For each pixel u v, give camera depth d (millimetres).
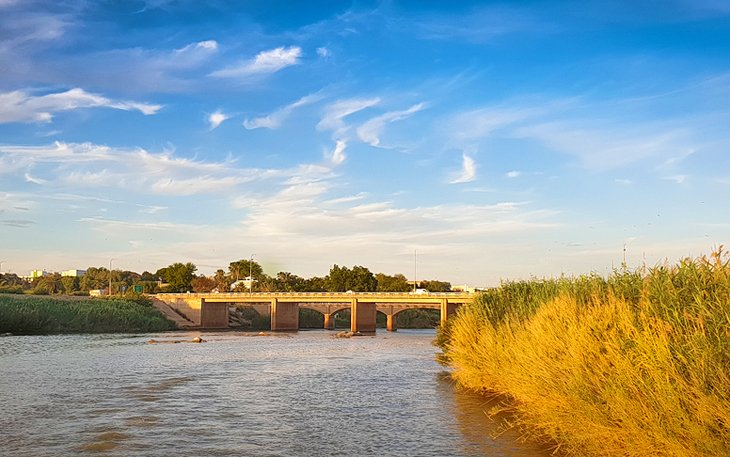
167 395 27453
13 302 97875
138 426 20203
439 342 39938
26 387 30188
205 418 21641
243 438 18266
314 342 78000
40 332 90750
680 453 9922
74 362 44406
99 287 198375
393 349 62531
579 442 13461
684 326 10992
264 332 116062
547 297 22547
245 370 39062
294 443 17516
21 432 19234
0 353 52406
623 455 11875
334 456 15883
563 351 15367
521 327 21547
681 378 9992
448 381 31969
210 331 120312
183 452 16562
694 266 12719
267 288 195750
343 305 141875
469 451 15992
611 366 12875
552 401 15289
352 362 45438
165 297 138250
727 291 11102
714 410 9250
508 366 21312
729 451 8984
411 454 15922
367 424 20203
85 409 23625
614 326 13344
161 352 55906
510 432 18078
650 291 13234
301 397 26656
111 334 93500
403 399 25625
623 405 11453
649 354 10891
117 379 33812
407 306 137375
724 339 9867
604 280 18891
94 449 16953
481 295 30625
